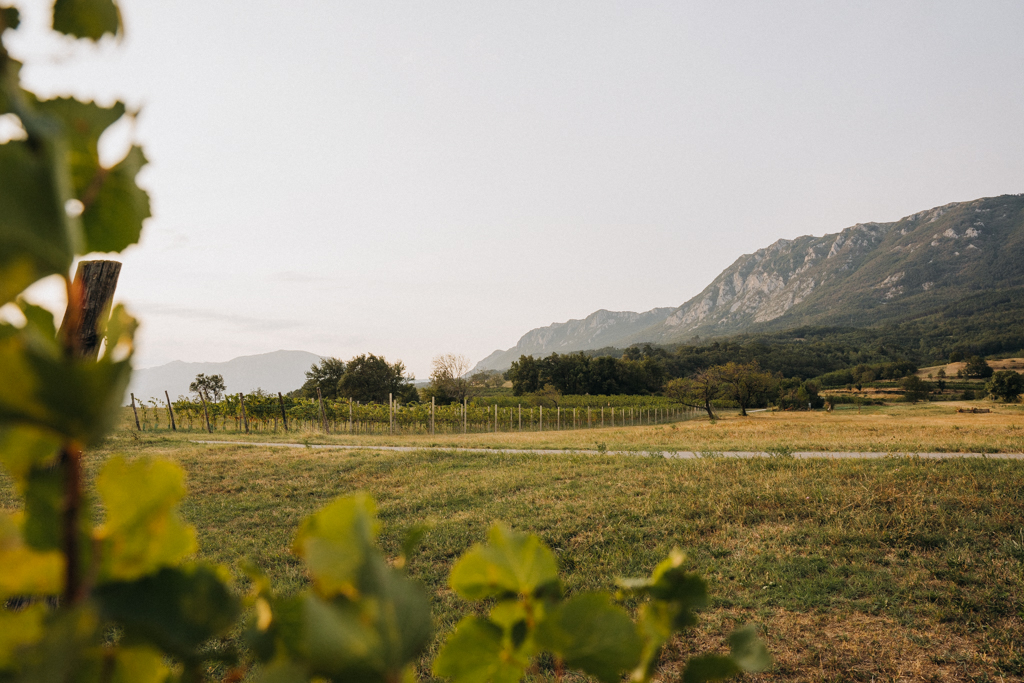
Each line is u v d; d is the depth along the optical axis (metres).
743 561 6.61
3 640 0.23
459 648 0.39
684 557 0.42
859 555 6.72
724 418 55.69
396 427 35.75
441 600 5.54
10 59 0.26
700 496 9.59
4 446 0.23
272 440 22.00
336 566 0.26
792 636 4.93
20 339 0.20
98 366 0.19
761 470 12.16
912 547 6.89
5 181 0.19
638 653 0.38
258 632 0.28
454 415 38.25
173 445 18.30
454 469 14.02
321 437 23.73
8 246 0.19
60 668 0.21
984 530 7.30
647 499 9.59
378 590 0.25
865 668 4.45
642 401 65.69
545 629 0.37
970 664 4.43
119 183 0.29
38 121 0.20
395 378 57.59
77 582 0.25
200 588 0.27
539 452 17.17
